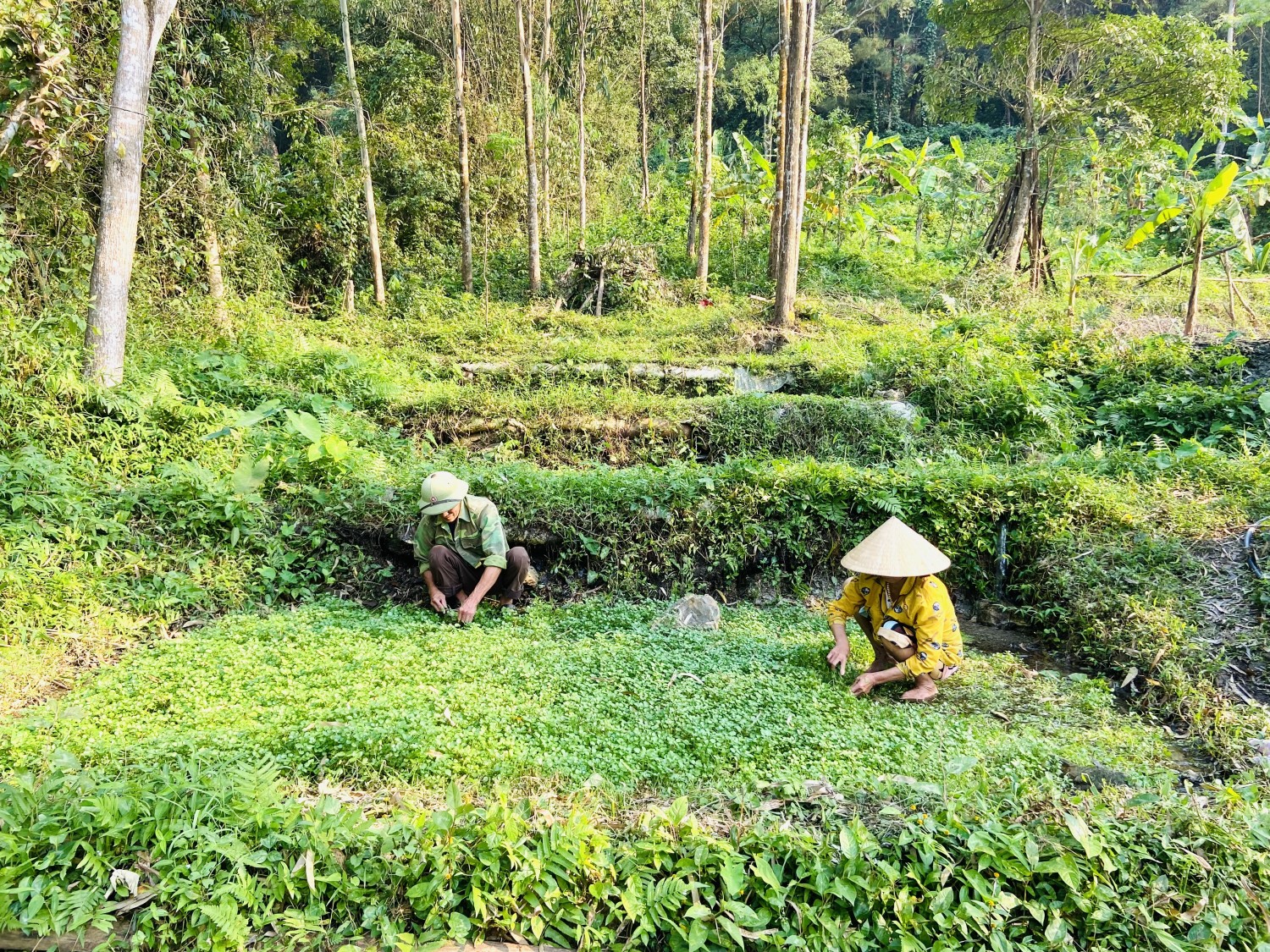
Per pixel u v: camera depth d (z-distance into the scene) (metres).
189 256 10.20
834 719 4.07
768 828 3.06
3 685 4.27
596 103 21.83
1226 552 5.53
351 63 12.98
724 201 16.42
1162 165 16.88
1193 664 4.65
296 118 13.19
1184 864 2.82
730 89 30.50
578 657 4.71
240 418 7.12
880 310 13.20
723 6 24.25
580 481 6.46
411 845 2.83
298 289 13.67
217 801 2.93
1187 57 14.73
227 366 8.51
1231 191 12.31
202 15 10.70
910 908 2.70
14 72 7.36
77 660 4.66
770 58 30.77
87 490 5.88
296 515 6.15
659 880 2.86
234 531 5.76
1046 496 6.29
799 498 6.43
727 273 15.14
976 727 4.12
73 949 2.61
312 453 6.41
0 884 2.64
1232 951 2.60
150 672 4.40
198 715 3.94
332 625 5.10
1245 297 13.63
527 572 5.54
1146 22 14.83
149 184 9.43
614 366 9.95
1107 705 4.55
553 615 5.50
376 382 8.94
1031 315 11.77
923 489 6.42
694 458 7.70
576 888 2.82
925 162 18.92
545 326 12.33
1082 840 2.78
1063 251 13.42
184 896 2.63
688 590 6.14
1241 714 4.26
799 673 4.57
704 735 3.85
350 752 3.55
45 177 8.27
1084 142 15.44
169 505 5.87
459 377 9.85
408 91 15.33
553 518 6.22
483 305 12.98
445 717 3.94
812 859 2.88
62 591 4.97
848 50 33.62
